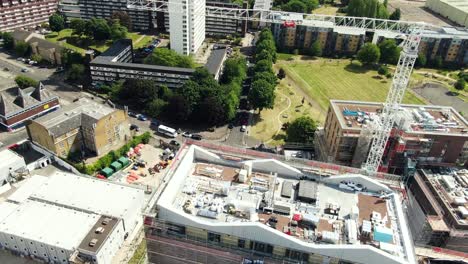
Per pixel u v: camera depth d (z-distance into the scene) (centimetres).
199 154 9462
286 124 19062
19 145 16675
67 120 16238
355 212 7938
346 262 7338
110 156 16225
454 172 13712
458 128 14462
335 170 9612
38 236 11488
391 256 7019
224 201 8219
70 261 10888
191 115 19200
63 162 15900
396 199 8494
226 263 7988
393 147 14438
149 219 7812
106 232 11675
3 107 17662
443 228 11588
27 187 13925
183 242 7906
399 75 13462
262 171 9269
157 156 16975
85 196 13175
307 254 7412
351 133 14075
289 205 8212
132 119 19562
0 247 12188
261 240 7525
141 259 12131
